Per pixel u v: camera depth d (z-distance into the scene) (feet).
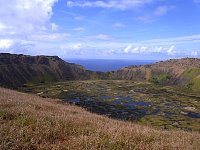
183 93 590.55
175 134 43.09
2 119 35.42
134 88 619.67
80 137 30.25
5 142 25.67
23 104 55.88
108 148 27.35
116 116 291.99
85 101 390.01
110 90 556.92
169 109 369.91
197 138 40.32
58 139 30.60
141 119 287.89
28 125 33.63
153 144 30.71
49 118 38.93
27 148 25.91
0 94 81.76
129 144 29.22
